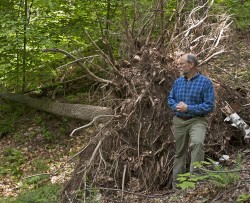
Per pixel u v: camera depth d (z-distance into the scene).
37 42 8.98
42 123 9.22
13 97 10.15
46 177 7.31
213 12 8.45
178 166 5.38
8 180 7.74
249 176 4.66
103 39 6.71
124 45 7.10
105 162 5.78
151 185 5.69
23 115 9.91
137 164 5.86
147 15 7.28
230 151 5.93
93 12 9.41
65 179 7.25
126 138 6.07
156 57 6.48
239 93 6.74
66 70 10.55
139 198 5.37
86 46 9.64
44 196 6.14
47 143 8.67
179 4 7.64
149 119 6.05
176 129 5.25
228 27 6.99
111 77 6.85
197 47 6.79
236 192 4.34
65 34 9.19
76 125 8.85
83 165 6.03
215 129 6.04
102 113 7.44
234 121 5.96
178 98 5.20
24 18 8.88
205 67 6.73
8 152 8.59
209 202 4.43
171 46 6.84
